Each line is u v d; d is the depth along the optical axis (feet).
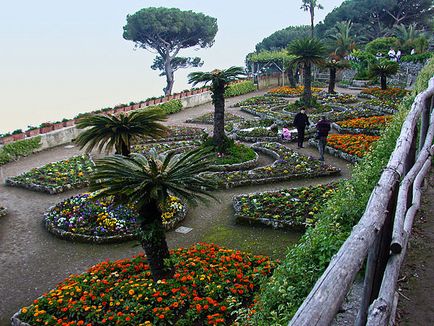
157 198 19.52
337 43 143.74
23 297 24.45
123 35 159.53
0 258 29.45
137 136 33.37
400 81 108.78
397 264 9.04
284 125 68.49
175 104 92.84
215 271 23.15
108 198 35.19
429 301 10.61
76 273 26.78
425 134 17.43
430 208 15.58
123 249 29.58
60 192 42.55
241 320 16.44
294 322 5.46
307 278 13.62
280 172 42.34
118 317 19.61
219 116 47.70
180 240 30.25
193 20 155.33
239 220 31.86
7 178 46.44
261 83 130.41
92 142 32.32
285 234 29.63
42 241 31.76
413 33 138.62
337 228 16.30
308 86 79.97
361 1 168.55
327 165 43.60
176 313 20.04
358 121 62.34
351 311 12.03
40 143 62.39
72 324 19.52
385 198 8.57
